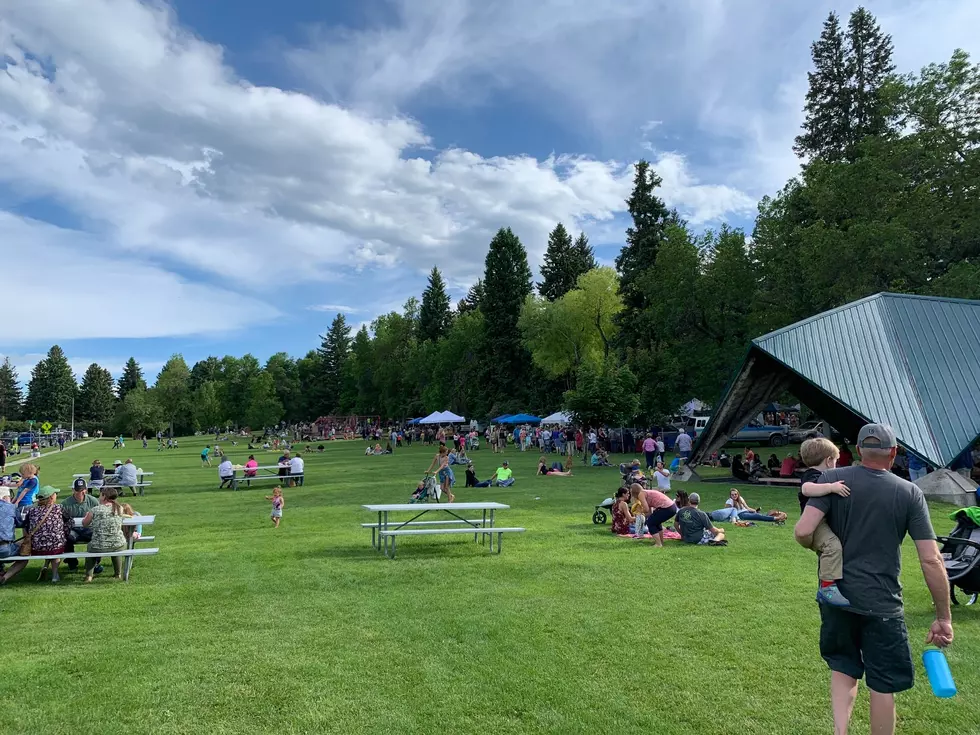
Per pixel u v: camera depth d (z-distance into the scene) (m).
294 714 4.53
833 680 3.65
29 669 5.38
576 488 19.81
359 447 53.94
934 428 15.79
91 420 144.75
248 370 125.25
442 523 12.79
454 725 4.34
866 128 44.78
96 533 8.59
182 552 10.48
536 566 9.00
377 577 8.47
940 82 28.97
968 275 25.12
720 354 35.78
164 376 125.12
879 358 17.59
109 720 4.47
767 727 4.27
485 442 56.06
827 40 47.25
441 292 92.38
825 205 31.48
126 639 6.14
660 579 8.16
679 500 11.26
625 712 4.48
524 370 69.38
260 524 13.70
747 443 40.19
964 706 4.52
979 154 27.09
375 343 94.62
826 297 30.61
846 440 22.16
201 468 33.81
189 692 4.90
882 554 3.49
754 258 37.03
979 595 6.98
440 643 5.89
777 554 9.73
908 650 3.45
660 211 52.72
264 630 6.35
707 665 5.29
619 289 52.12
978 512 7.15
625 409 35.25
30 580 8.69
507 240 71.62
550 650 5.66
